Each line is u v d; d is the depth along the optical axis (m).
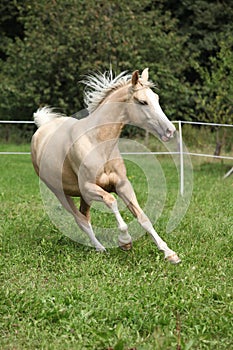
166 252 7.84
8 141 27.73
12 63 28.09
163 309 6.30
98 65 25.20
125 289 6.96
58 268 7.99
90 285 7.16
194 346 5.58
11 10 32.84
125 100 7.83
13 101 27.08
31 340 5.73
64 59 25.92
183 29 32.09
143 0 26.95
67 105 25.83
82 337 5.77
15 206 12.50
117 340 5.48
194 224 10.25
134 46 25.81
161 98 26.23
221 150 22.27
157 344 5.27
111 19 25.61
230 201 13.02
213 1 32.66
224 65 21.36
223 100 22.02
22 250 8.75
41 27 26.30
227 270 7.86
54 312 6.22
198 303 6.45
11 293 6.75
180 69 27.08
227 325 5.88
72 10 25.70
